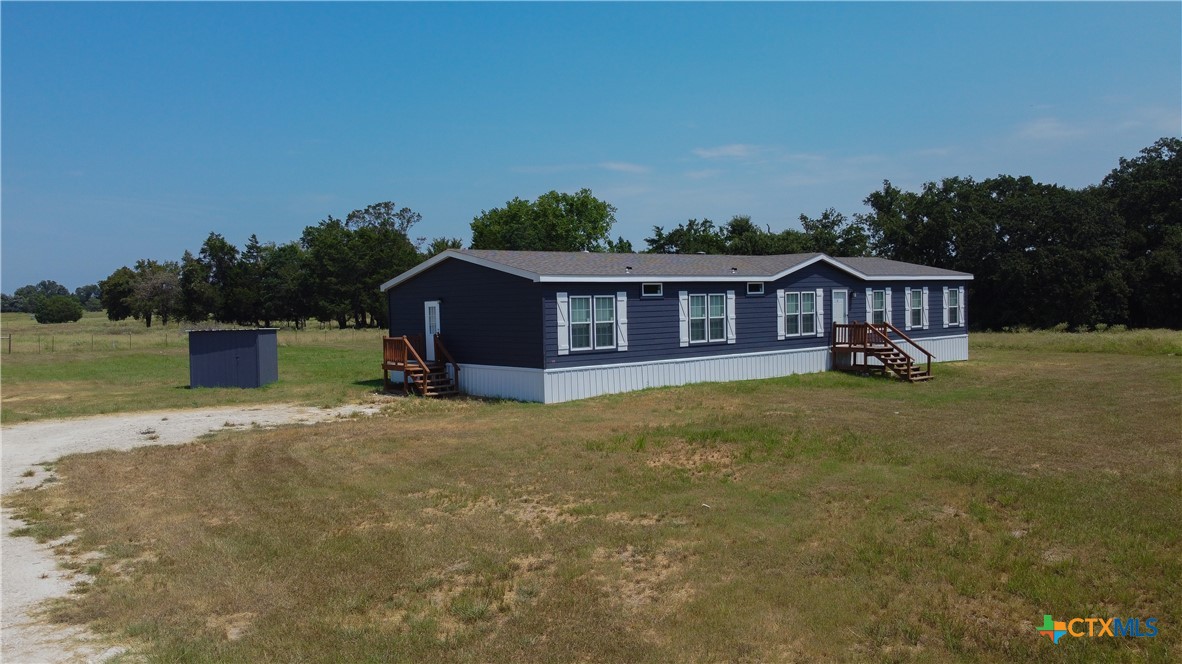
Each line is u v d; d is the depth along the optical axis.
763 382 23.28
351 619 6.70
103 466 12.98
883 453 12.31
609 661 5.84
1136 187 55.22
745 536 8.55
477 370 22.02
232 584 7.50
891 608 6.63
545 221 72.88
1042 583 7.02
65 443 15.30
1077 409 16.98
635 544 8.38
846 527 8.74
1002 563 7.48
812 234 60.25
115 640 6.36
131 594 7.32
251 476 12.07
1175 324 51.38
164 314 83.62
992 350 35.16
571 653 5.98
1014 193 57.53
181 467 12.83
